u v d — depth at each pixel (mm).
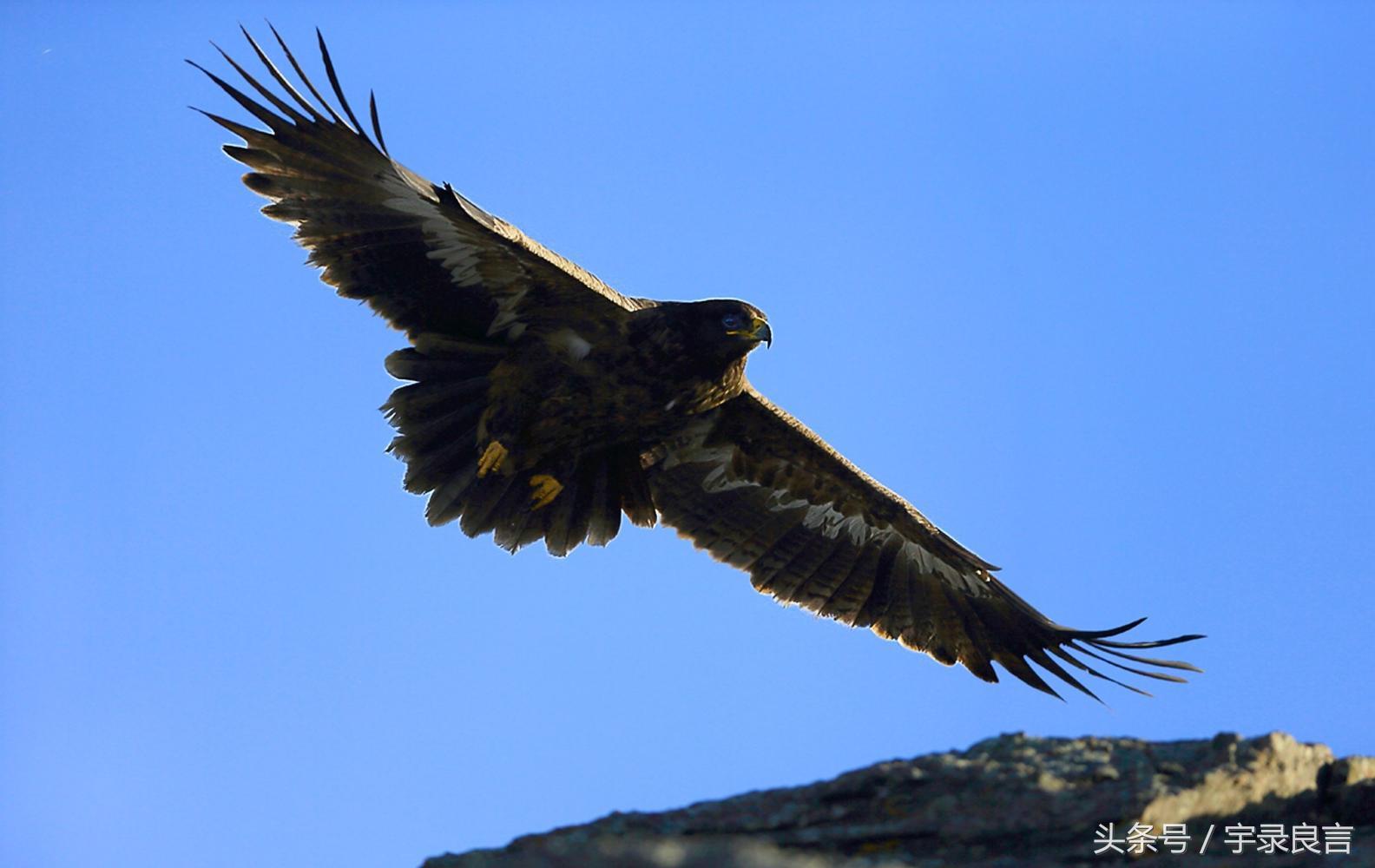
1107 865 10141
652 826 11117
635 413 15609
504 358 15328
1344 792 11227
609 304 14891
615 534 16906
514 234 13758
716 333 15156
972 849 10414
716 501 17688
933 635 17359
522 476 16188
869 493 17250
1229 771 10914
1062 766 11273
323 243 14539
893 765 11422
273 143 14102
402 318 15008
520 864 8109
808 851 10523
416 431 15562
